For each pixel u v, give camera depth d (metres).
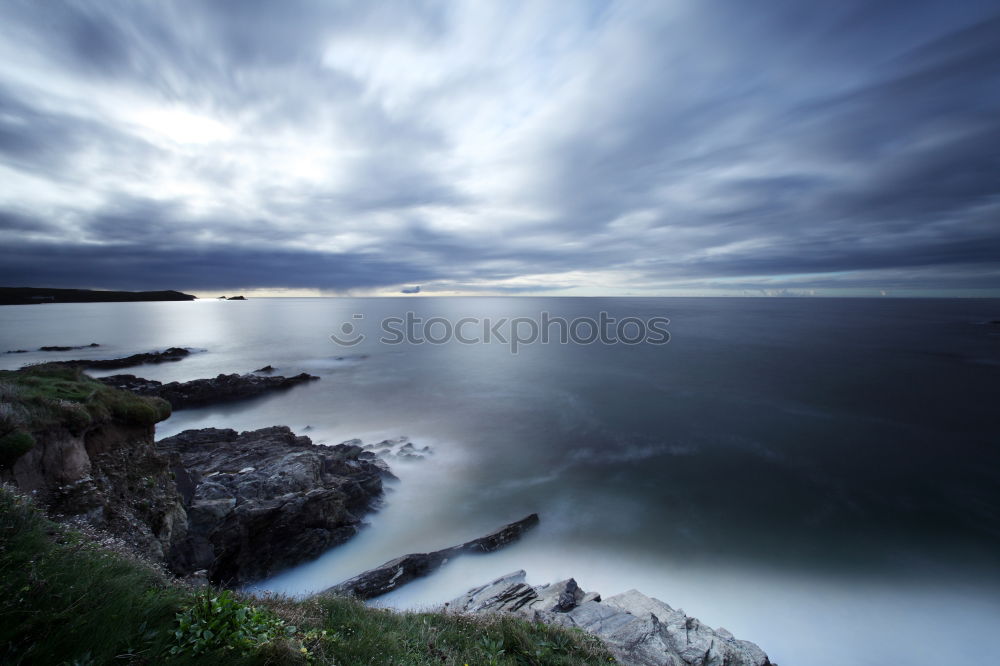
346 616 7.24
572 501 25.25
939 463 31.14
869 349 81.75
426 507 24.27
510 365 71.38
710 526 22.58
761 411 44.03
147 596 5.09
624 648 10.22
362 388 56.53
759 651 11.45
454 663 6.27
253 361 76.88
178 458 21.11
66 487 11.61
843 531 22.28
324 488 21.66
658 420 41.44
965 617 16.34
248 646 4.56
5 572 4.58
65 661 3.82
